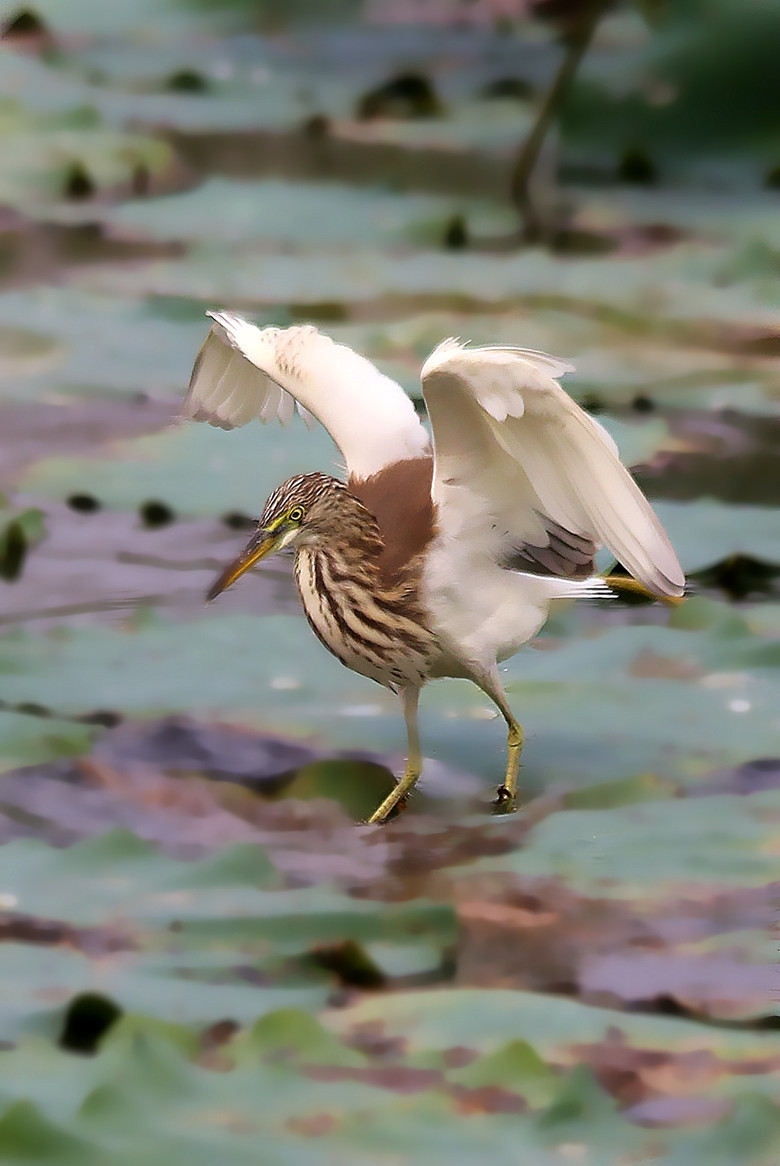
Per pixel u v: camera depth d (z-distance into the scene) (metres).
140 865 9.80
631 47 32.91
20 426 17.95
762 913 9.37
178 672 12.63
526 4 36.16
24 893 9.48
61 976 8.62
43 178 27.88
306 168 29.30
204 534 15.35
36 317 21.72
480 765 11.42
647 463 16.73
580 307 22.14
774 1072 7.75
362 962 8.59
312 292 22.70
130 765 11.06
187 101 32.56
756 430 17.80
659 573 10.25
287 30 37.00
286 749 11.43
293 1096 7.48
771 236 25.95
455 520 10.93
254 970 8.72
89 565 14.61
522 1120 7.35
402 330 20.75
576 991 8.55
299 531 11.13
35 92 31.83
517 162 28.91
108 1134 7.20
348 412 11.77
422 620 11.09
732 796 10.77
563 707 12.11
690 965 8.83
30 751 11.12
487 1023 8.11
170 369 19.95
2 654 12.80
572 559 11.17
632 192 28.34
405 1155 7.12
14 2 36.88
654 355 20.44
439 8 37.28
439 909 9.39
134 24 36.91
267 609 13.88
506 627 11.14
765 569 14.20
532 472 10.48
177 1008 8.30
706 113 30.66
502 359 9.88
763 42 31.12
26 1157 7.07
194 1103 7.42
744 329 21.52
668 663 12.70
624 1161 7.14
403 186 28.44
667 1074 7.73
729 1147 7.22
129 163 28.52
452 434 10.57
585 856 10.06
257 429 18.00
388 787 11.08
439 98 33.03
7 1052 7.87
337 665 12.92
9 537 14.74
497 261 24.42
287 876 9.80
